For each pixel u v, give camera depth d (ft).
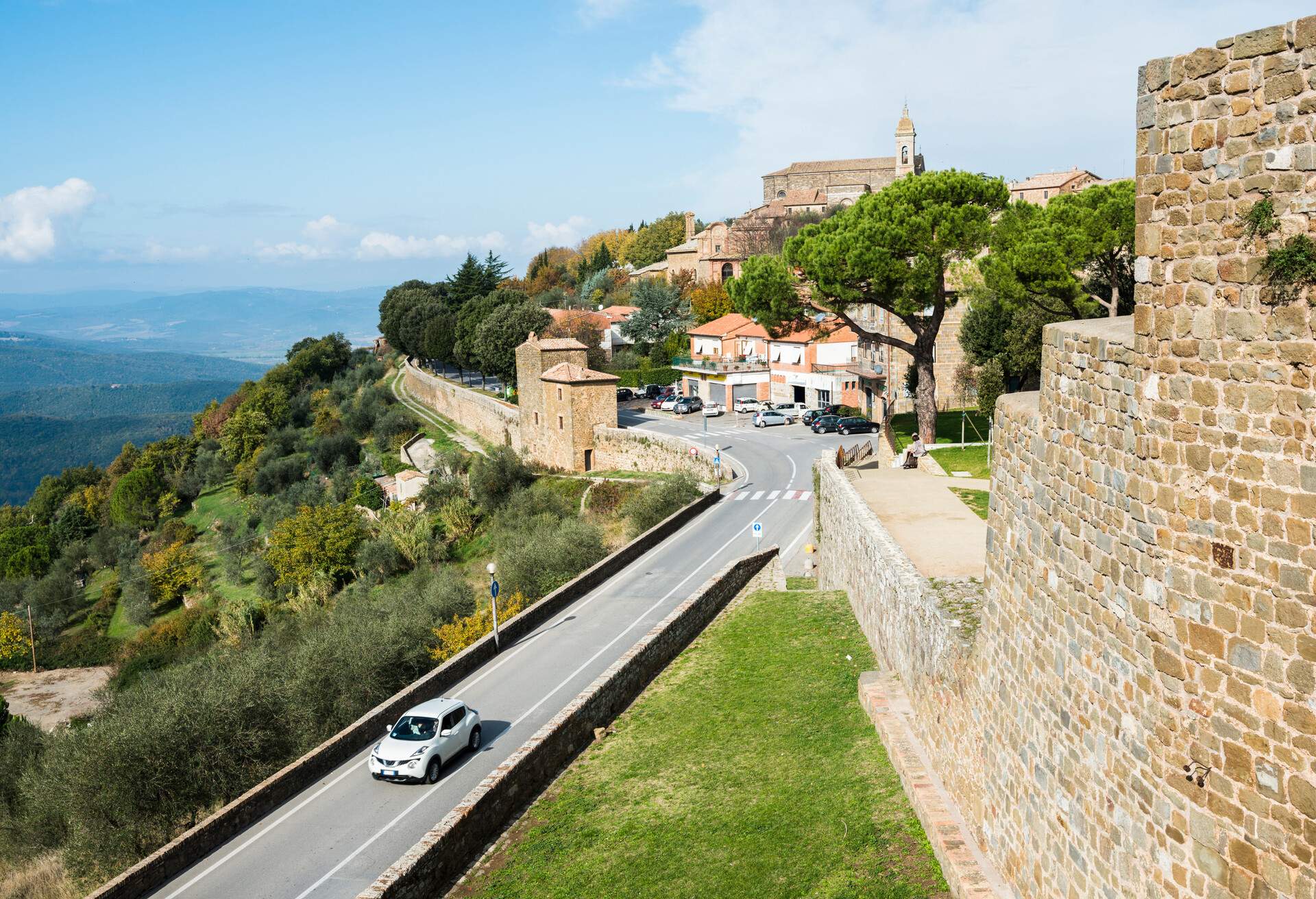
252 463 332.39
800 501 164.55
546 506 195.00
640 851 53.01
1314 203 18.75
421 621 115.85
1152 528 23.50
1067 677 28.84
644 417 268.62
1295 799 19.40
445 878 54.08
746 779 58.80
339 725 96.58
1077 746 28.07
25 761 107.34
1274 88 19.40
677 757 65.26
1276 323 19.53
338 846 62.75
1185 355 22.06
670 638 85.87
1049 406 30.71
